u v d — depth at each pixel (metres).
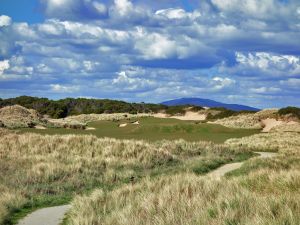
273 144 48.78
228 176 23.62
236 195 10.68
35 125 68.56
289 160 28.38
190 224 9.12
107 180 22.77
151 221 10.15
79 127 72.00
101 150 31.75
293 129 83.19
